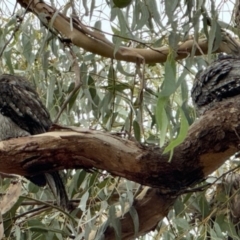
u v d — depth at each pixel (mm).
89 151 4703
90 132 4723
